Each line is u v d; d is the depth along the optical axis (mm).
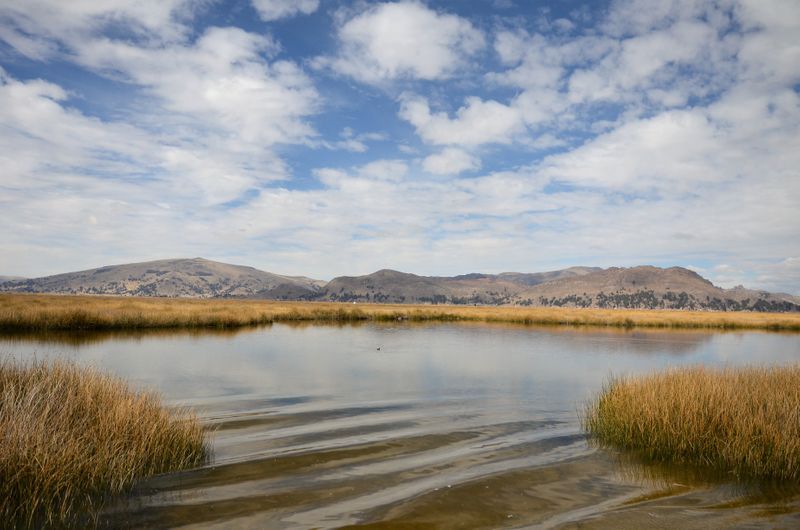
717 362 27250
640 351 32531
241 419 12898
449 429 12258
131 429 8875
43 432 7598
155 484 8164
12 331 33531
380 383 18906
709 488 8492
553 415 13984
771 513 7500
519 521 7113
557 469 9367
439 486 8391
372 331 45812
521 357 27859
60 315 36000
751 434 9523
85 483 7555
